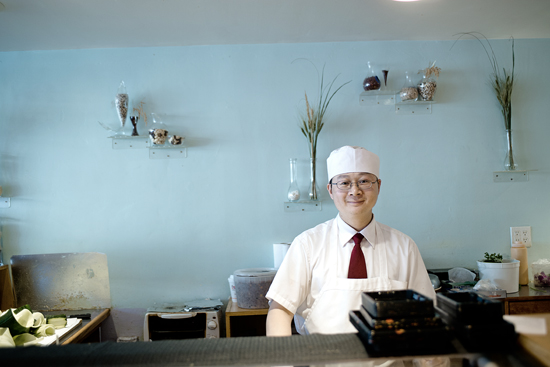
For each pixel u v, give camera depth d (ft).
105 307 8.07
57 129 8.51
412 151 8.62
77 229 8.44
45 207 8.44
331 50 8.64
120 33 7.89
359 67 8.64
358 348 2.35
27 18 7.14
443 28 8.12
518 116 8.74
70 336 6.20
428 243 8.58
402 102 8.48
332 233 5.37
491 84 8.70
